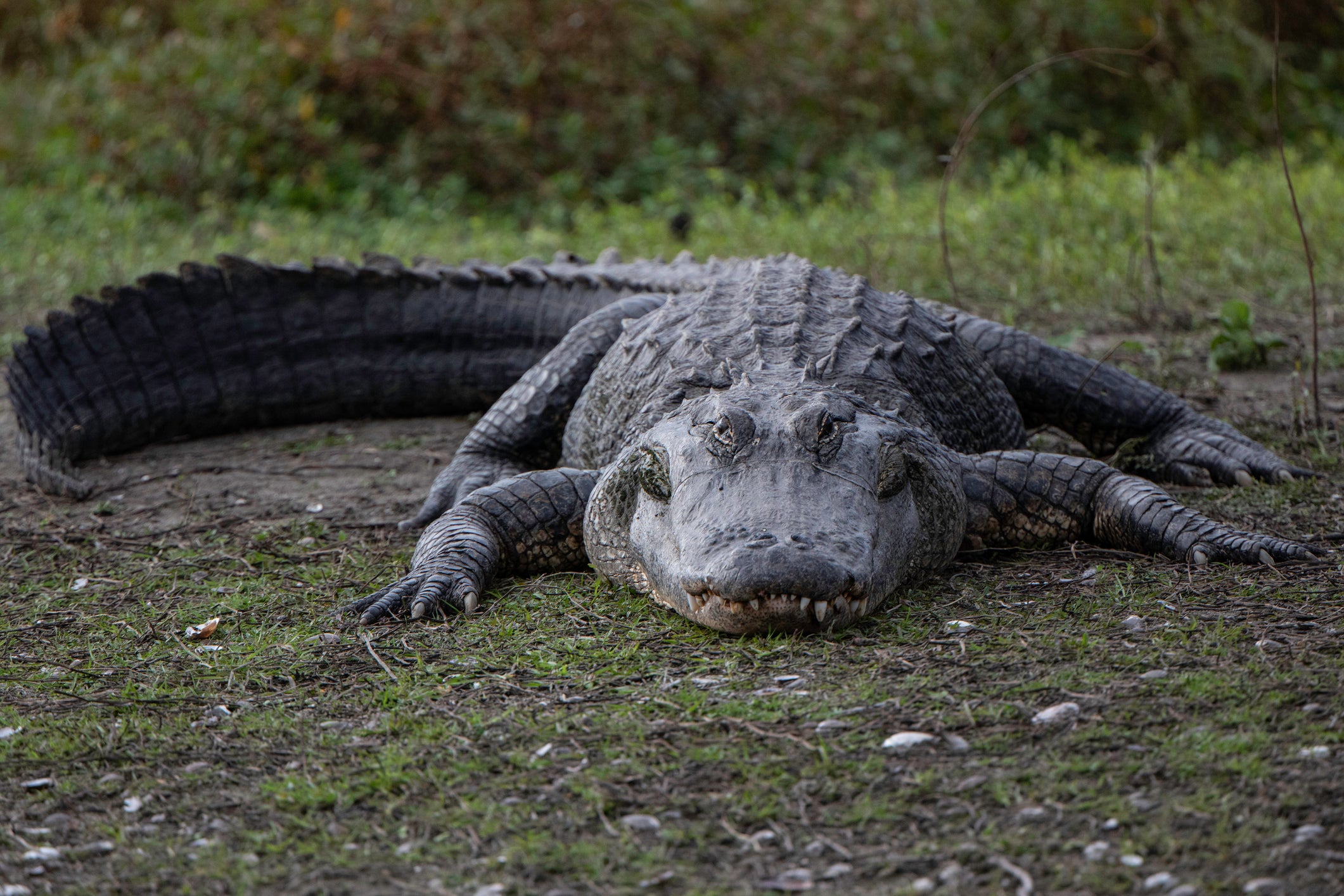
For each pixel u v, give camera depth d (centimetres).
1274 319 1382
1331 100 2442
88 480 1069
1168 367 1227
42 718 614
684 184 2261
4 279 1761
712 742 551
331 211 2208
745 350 844
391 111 2388
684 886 456
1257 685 562
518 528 803
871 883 452
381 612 725
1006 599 709
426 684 633
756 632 665
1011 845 465
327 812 518
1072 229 1698
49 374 1102
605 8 2461
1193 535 755
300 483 1045
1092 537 817
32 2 2831
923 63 2472
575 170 2333
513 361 1221
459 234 2081
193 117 2314
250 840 500
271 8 2545
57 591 810
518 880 464
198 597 787
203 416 1188
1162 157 2366
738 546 650
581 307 1198
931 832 478
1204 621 649
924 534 732
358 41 2436
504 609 741
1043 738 535
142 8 2698
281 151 2288
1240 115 2409
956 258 1641
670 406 805
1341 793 477
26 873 484
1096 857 456
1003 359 1017
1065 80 2480
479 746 562
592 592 764
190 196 2208
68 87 2514
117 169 2261
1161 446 994
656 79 2461
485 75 2398
